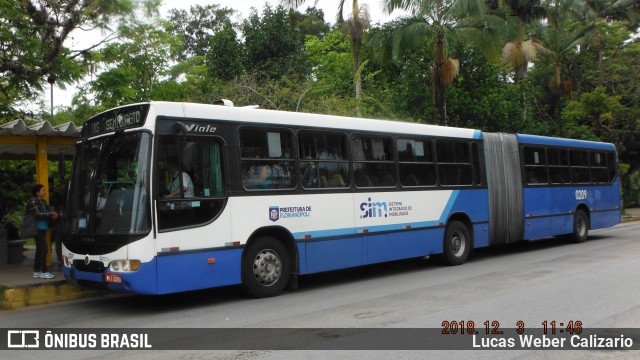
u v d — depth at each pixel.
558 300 8.41
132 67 21.83
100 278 8.22
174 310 8.70
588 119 28.64
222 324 7.57
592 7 30.92
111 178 8.44
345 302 8.85
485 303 8.36
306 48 33.81
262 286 9.27
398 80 26.30
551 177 15.83
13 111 17.41
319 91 22.31
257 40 28.94
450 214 12.61
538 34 28.27
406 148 11.83
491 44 20.83
